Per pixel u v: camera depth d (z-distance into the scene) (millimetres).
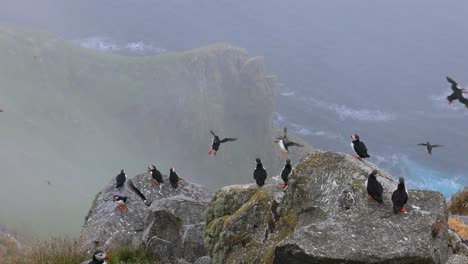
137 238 19031
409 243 10070
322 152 13055
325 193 12047
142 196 22656
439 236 10703
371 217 10820
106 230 19656
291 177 12844
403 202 10742
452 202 21766
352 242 10023
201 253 16625
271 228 12797
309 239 10078
